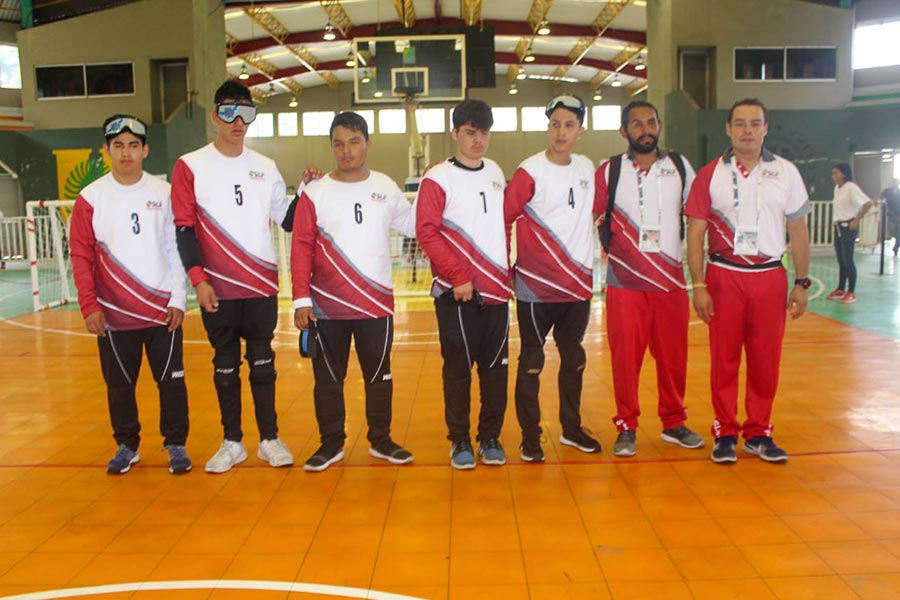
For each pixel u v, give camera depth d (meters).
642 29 22.67
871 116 18.94
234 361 3.65
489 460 3.63
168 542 2.88
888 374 5.34
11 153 18.77
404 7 19.83
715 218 3.59
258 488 3.41
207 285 3.42
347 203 3.52
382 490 3.36
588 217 3.62
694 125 17.86
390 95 17.12
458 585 2.51
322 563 2.68
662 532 2.88
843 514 3.01
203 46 18.00
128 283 3.49
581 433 3.84
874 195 22.31
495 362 3.62
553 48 25.55
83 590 2.51
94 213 3.46
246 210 3.54
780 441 3.93
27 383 5.62
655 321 3.79
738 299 3.56
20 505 3.27
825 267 13.34
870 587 2.45
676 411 3.90
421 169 19.02
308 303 3.49
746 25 18.86
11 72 20.94
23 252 17.38
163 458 3.86
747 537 2.82
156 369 3.62
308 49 24.41
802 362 5.77
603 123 30.17
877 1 20.45
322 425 3.65
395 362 6.14
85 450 4.02
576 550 2.75
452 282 3.40
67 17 19.52
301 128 29.66
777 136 18.98
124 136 3.47
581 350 3.75
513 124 29.98
